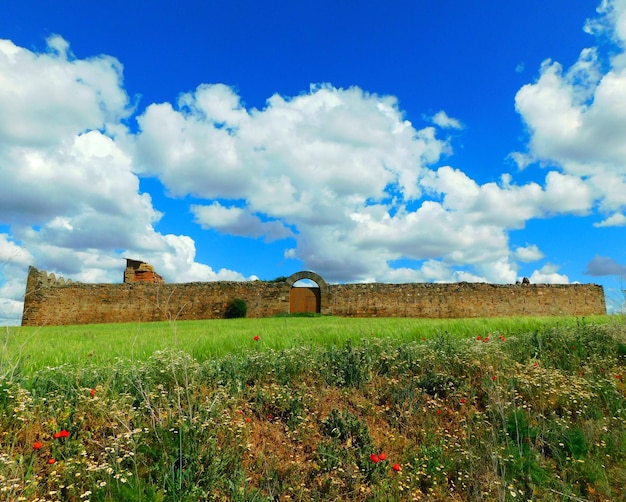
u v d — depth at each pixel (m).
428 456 5.16
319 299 32.25
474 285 31.14
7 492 3.54
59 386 5.55
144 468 4.25
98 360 7.40
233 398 5.90
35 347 8.65
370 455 4.68
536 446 5.32
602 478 4.70
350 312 31.39
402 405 6.48
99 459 4.30
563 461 5.08
